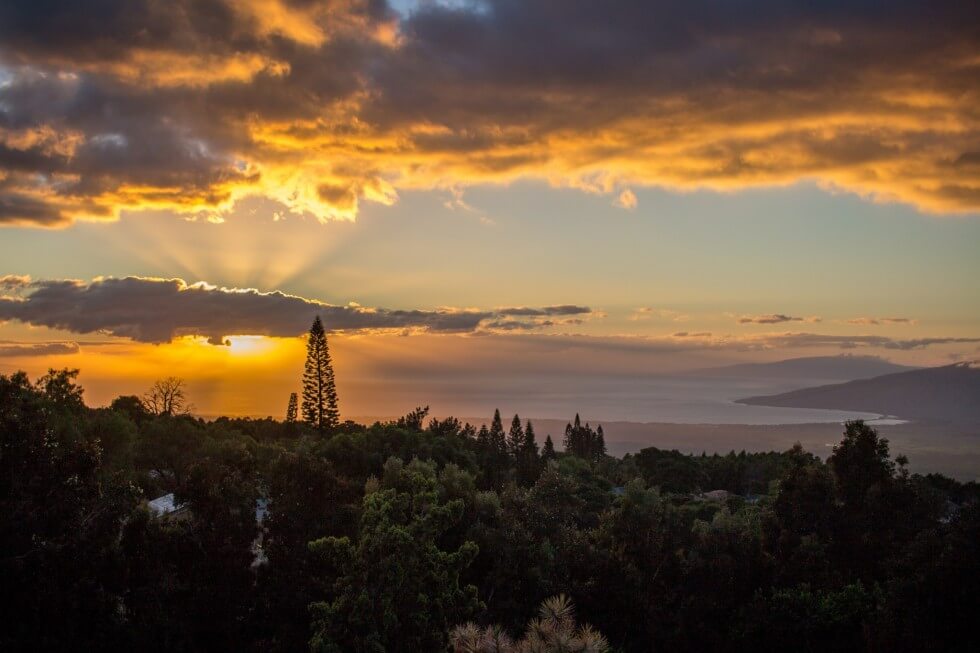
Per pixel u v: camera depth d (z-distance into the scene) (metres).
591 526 51.62
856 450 38.19
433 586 19.83
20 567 19.59
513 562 33.47
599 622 33.25
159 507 37.38
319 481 26.06
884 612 27.11
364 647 18.06
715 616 34.50
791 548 35.91
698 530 43.03
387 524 19.06
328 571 24.48
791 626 29.94
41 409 23.53
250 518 24.48
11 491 20.80
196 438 57.72
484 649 12.36
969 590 25.52
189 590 22.75
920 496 40.59
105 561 21.69
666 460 114.19
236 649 23.02
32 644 19.31
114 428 46.88
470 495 40.41
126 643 21.22
